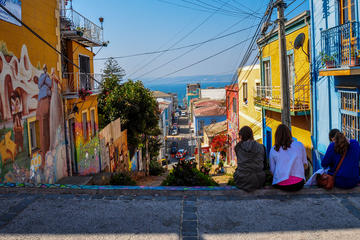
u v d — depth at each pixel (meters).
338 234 3.57
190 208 4.37
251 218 4.02
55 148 11.09
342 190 4.86
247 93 20.91
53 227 3.80
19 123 8.55
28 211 4.27
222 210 4.28
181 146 51.06
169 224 3.88
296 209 4.26
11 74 8.25
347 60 8.81
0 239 3.50
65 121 12.05
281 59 9.73
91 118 15.27
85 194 4.93
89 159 14.51
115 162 18.55
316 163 11.33
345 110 9.38
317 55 10.96
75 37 13.00
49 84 10.74
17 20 7.91
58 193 4.94
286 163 4.79
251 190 4.86
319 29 10.73
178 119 93.88
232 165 25.83
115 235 3.60
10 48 8.24
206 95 69.88
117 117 20.70
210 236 3.58
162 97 80.19
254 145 4.90
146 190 4.99
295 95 13.05
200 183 8.05
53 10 11.19
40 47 10.09
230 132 27.62
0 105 7.65
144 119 21.61
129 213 4.21
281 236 3.56
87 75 14.24
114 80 21.91
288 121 9.72
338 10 9.56
